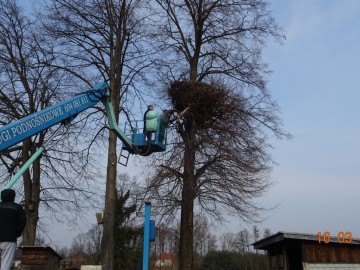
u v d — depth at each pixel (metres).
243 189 16.06
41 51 18.33
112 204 17.20
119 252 31.19
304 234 14.16
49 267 17.03
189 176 15.98
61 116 9.54
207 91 14.48
